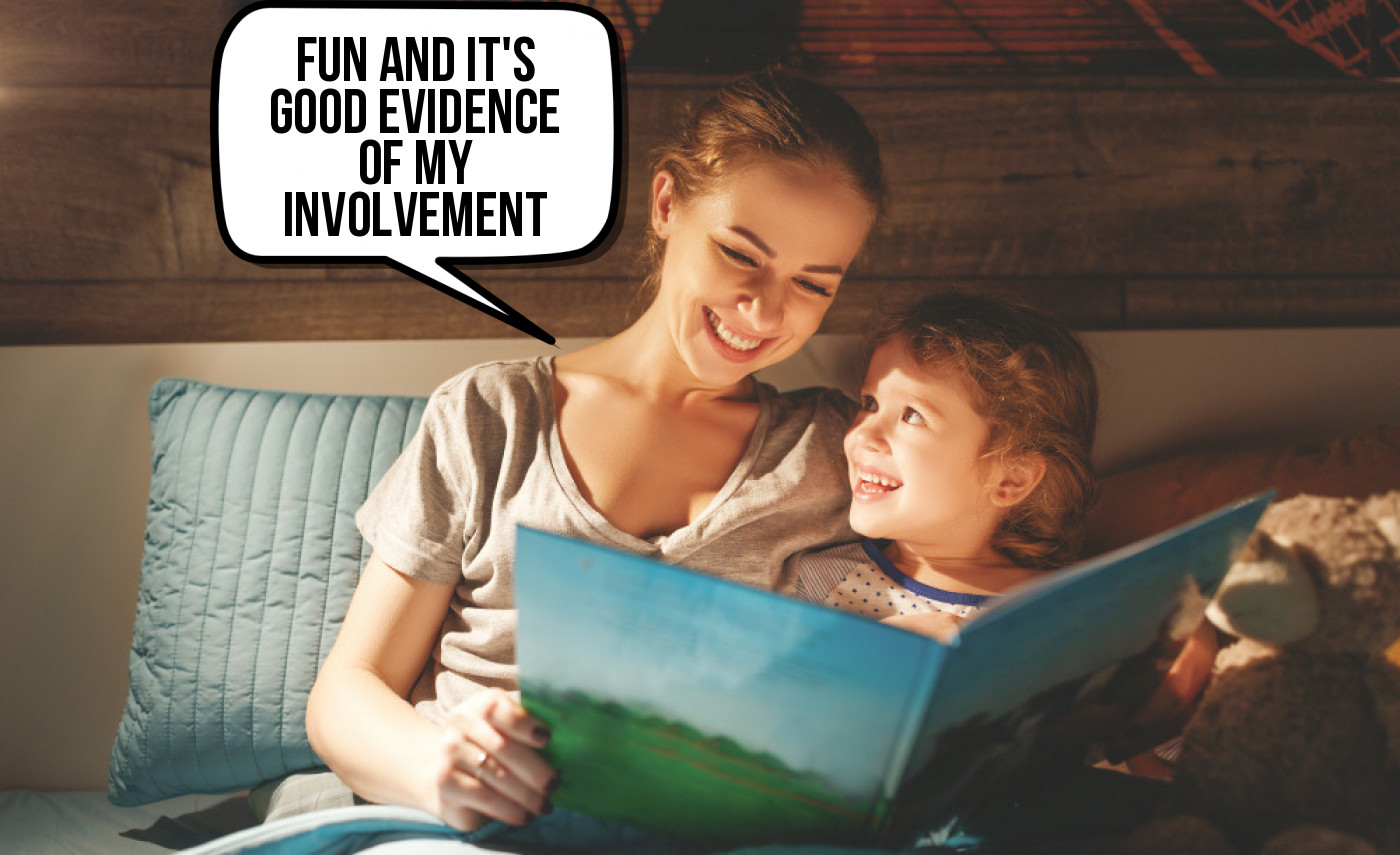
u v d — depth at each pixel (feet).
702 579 1.59
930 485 2.65
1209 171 4.01
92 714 3.65
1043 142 3.99
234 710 3.02
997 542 2.85
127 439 3.72
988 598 2.71
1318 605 2.34
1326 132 4.01
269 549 3.16
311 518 3.20
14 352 3.69
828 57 3.97
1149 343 3.80
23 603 3.65
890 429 2.68
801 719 1.70
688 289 2.64
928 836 2.16
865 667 1.60
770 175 2.54
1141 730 2.65
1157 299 4.02
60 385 3.71
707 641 1.65
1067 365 2.80
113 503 3.70
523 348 3.90
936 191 3.99
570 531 2.61
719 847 2.07
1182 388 3.80
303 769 3.06
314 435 3.32
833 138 2.61
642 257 4.03
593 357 2.95
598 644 1.73
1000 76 3.98
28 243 3.87
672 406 2.86
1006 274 4.01
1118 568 1.82
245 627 3.09
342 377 3.83
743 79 2.85
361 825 2.19
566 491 2.64
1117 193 4.00
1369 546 2.39
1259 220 4.02
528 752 1.99
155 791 3.11
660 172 2.85
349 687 2.43
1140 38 3.99
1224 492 3.13
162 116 3.92
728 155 2.61
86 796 3.42
